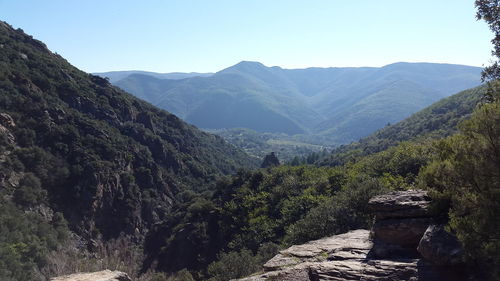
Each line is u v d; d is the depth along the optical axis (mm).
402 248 10961
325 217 26344
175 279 58406
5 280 47406
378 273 9703
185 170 119062
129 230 85875
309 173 64312
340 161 120500
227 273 34062
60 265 60406
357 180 35250
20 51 104875
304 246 13734
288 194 57938
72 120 92250
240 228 59781
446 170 9562
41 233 63688
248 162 184875
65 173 78625
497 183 8164
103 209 83250
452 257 8781
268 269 12352
